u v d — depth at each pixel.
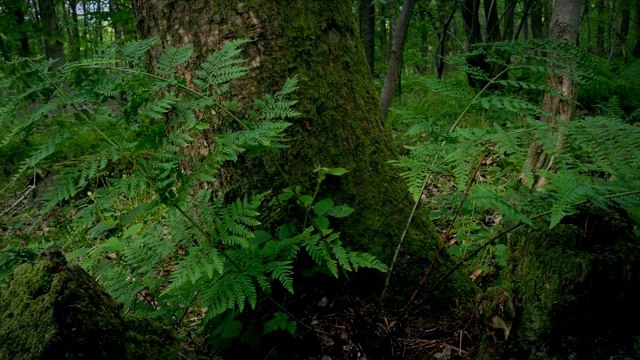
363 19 10.16
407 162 1.68
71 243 3.04
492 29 7.28
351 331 1.88
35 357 1.03
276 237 2.14
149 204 1.57
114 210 3.34
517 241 1.79
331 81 2.26
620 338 1.55
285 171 2.19
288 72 2.18
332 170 2.04
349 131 2.28
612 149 1.27
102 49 1.78
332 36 2.31
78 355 1.07
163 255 1.73
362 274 2.14
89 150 4.63
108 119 1.58
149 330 1.32
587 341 1.55
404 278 2.16
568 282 1.52
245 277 1.57
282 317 1.75
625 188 1.30
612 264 1.50
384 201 2.28
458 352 1.85
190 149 2.32
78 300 1.16
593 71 1.99
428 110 6.19
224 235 1.59
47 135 1.53
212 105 1.70
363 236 2.20
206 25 2.18
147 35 2.37
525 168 1.37
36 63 1.61
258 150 1.84
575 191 1.21
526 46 2.04
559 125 1.44
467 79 7.18
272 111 1.74
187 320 2.21
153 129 1.59
